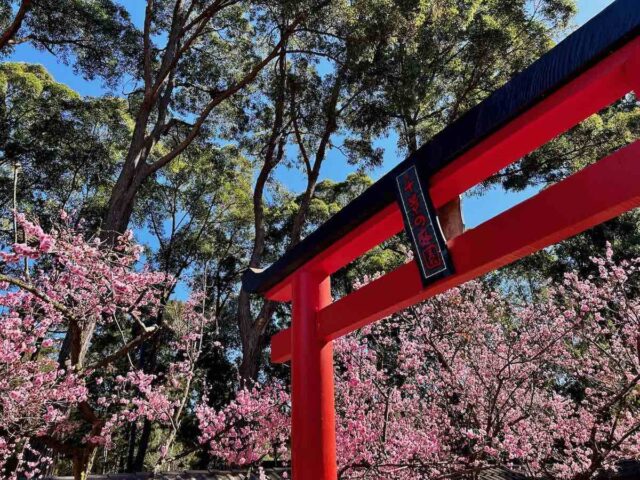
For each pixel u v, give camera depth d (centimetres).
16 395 370
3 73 1327
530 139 203
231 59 1440
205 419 544
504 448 431
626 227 1089
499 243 202
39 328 412
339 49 1182
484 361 538
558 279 1088
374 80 1095
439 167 230
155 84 1091
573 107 185
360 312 278
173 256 1669
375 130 1234
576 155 1073
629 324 514
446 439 507
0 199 1330
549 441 516
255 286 380
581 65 172
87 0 1227
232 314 1628
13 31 885
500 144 205
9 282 317
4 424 382
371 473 455
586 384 645
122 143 1548
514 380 495
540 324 561
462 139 217
